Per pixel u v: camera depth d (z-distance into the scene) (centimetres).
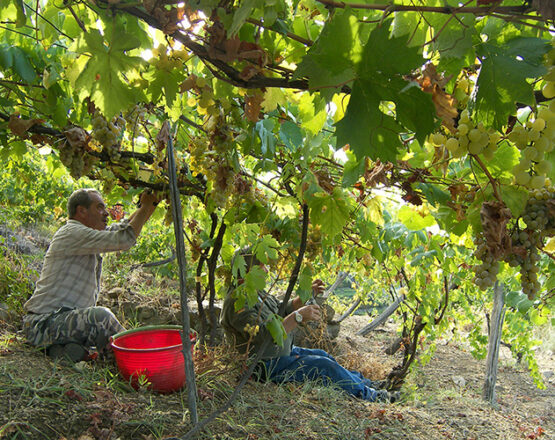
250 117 205
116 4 146
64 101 262
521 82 130
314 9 174
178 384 308
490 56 134
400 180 258
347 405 382
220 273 359
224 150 231
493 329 552
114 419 258
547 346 887
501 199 162
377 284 743
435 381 619
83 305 347
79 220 362
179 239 208
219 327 495
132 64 159
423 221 310
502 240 162
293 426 315
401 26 133
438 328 607
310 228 327
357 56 116
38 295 339
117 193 368
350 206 327
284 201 312
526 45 132
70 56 205
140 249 668
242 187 302
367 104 121
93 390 284
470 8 117
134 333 334
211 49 147
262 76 154
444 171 189
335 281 780
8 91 255
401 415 394
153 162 285
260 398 344
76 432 245
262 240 288
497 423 458
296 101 224
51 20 228
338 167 309
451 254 471
